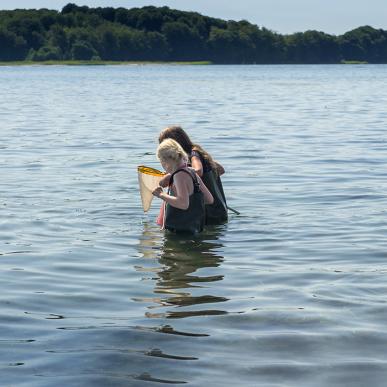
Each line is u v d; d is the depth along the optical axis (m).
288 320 7.13
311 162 18.62
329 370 5.99
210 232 11.07
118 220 11.84
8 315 7.32
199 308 7.52
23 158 19.41
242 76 124.88
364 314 7.29
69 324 7.05
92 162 18.64
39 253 9.82
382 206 12.95
